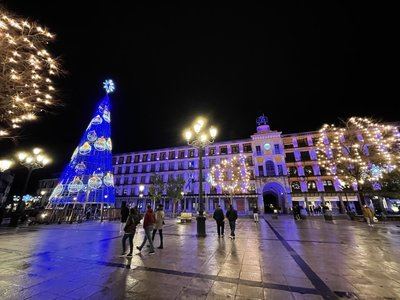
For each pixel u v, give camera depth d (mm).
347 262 5574
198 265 5332
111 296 3572
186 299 3451
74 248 7480
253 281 4230
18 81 7125
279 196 40844
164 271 4867
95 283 4145
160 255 6406
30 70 7242
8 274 4664
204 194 43281
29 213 19719
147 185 49344
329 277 4449
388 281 4223
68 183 21406
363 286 3975
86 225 16641
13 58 6770
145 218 6945
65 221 19422
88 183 21562
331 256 6219
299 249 7195
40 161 16531
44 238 9789
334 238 9523
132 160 54375
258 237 9961
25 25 6656
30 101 7566
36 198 56906
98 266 5277
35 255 6418
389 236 10023
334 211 35750
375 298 3498
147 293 3682
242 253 6617
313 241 8750
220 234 10789
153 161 51625
